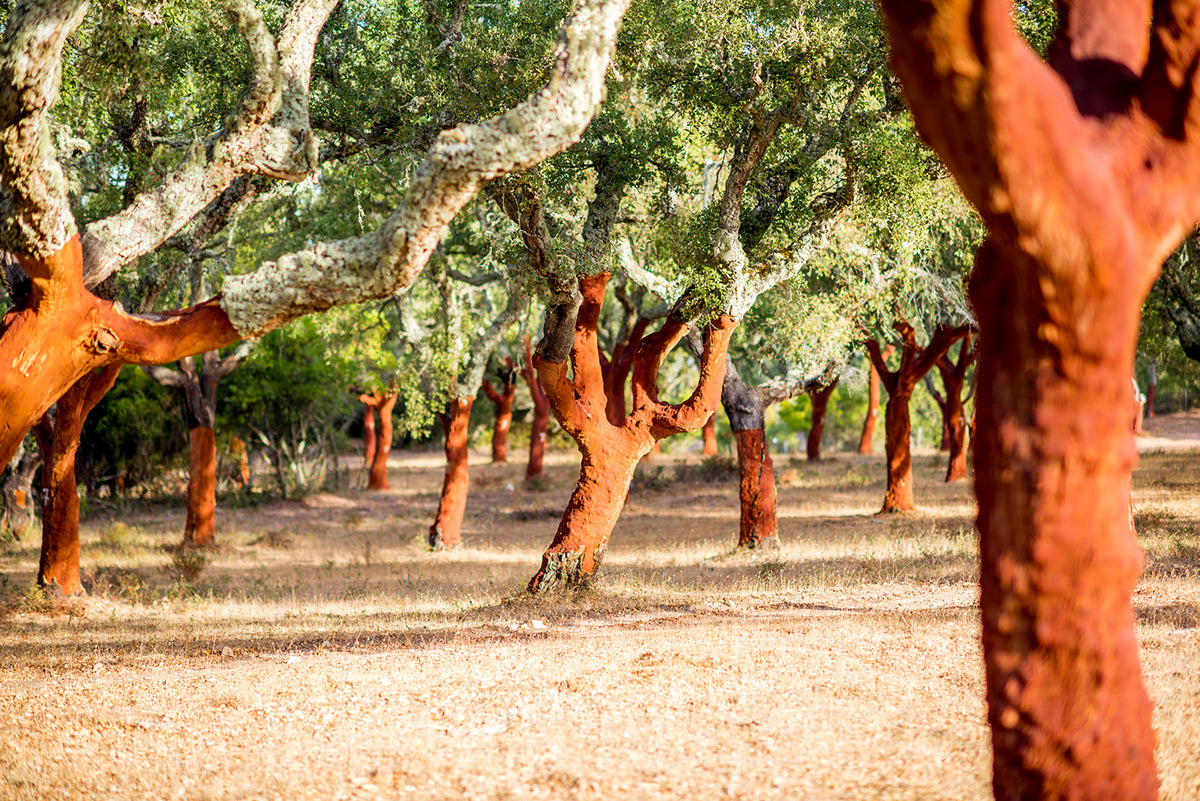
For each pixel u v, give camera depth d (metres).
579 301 12.27
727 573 14.75
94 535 24.42
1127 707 3.26
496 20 11.64
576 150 12.27
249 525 26.78
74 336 6.08
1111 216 2.98
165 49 11.83
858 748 5.00
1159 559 12.20
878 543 16.59
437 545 20.75
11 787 4.87
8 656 9.86
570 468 40.03
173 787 4.84
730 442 45.75
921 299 21.12
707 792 4.40
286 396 31.70
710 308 12.91
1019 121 2.88
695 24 10.96
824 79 11.36
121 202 13.73
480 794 4.52
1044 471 3.19
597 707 6.13
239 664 8.85
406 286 5.86
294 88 7.14
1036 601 3.23
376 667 8.13
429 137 11.85
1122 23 3.53
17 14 5.39
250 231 22.34
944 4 2.80
